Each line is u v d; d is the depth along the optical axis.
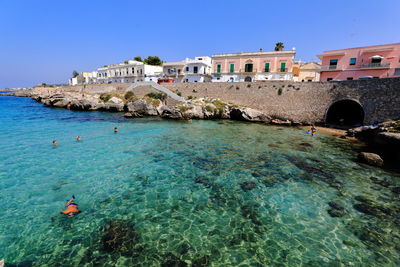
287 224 8.29
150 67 70.56
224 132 25.77
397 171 14.29
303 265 6.31
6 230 7.42
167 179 12.07
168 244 7.01
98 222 8.03
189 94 44.66
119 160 14.77
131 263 6.17
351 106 34.59
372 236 7.68
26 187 10.57
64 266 5.99
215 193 10.62
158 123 30.83
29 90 100.62
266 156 16.72
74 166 13.47
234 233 7.67
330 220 8.60
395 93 26.09
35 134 21.52
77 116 35.34
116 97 45.59
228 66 48.81
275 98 35.66
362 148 19.91
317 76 56.53
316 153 17.95
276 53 43.75
